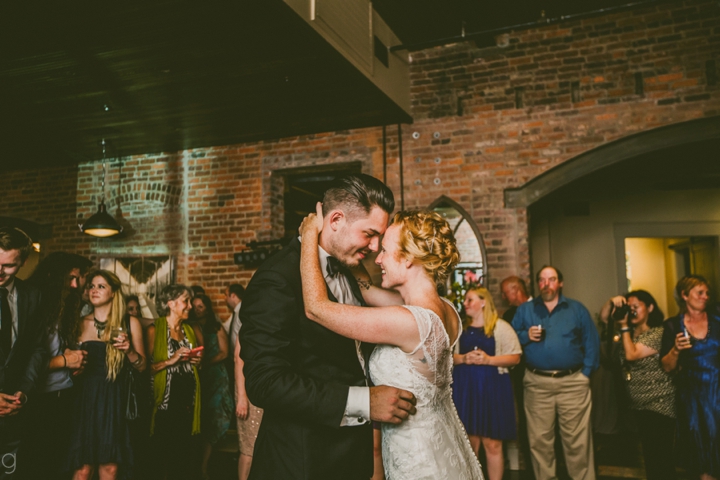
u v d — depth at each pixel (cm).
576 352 368
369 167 514
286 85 416
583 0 444
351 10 388
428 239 159
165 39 342
